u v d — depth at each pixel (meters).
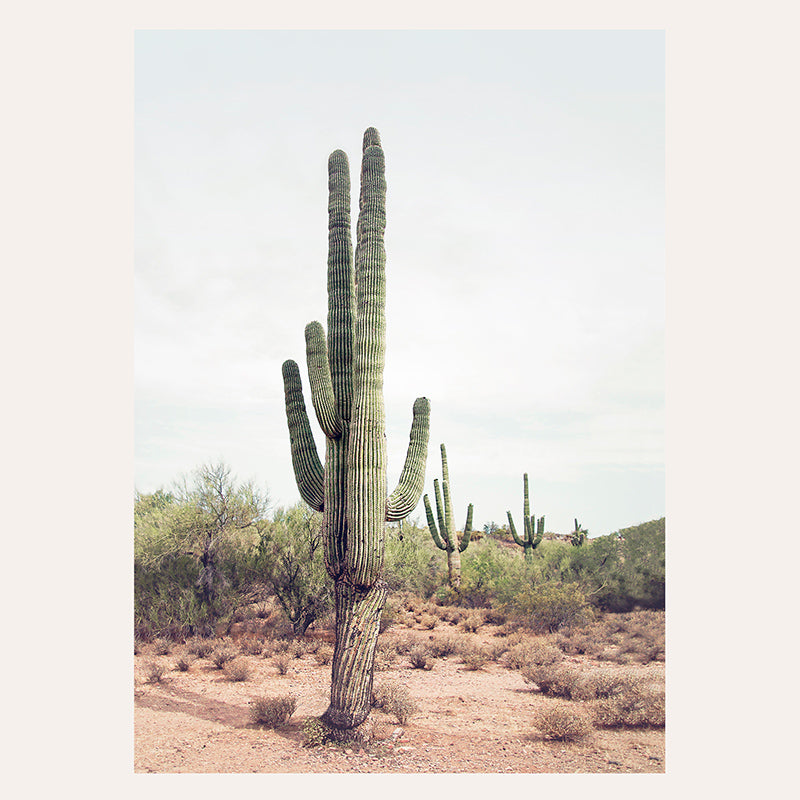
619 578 23.11
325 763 7.11
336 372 8.59
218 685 11.33
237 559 17.52
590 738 8.23
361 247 8.52
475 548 34.50
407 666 13.71
